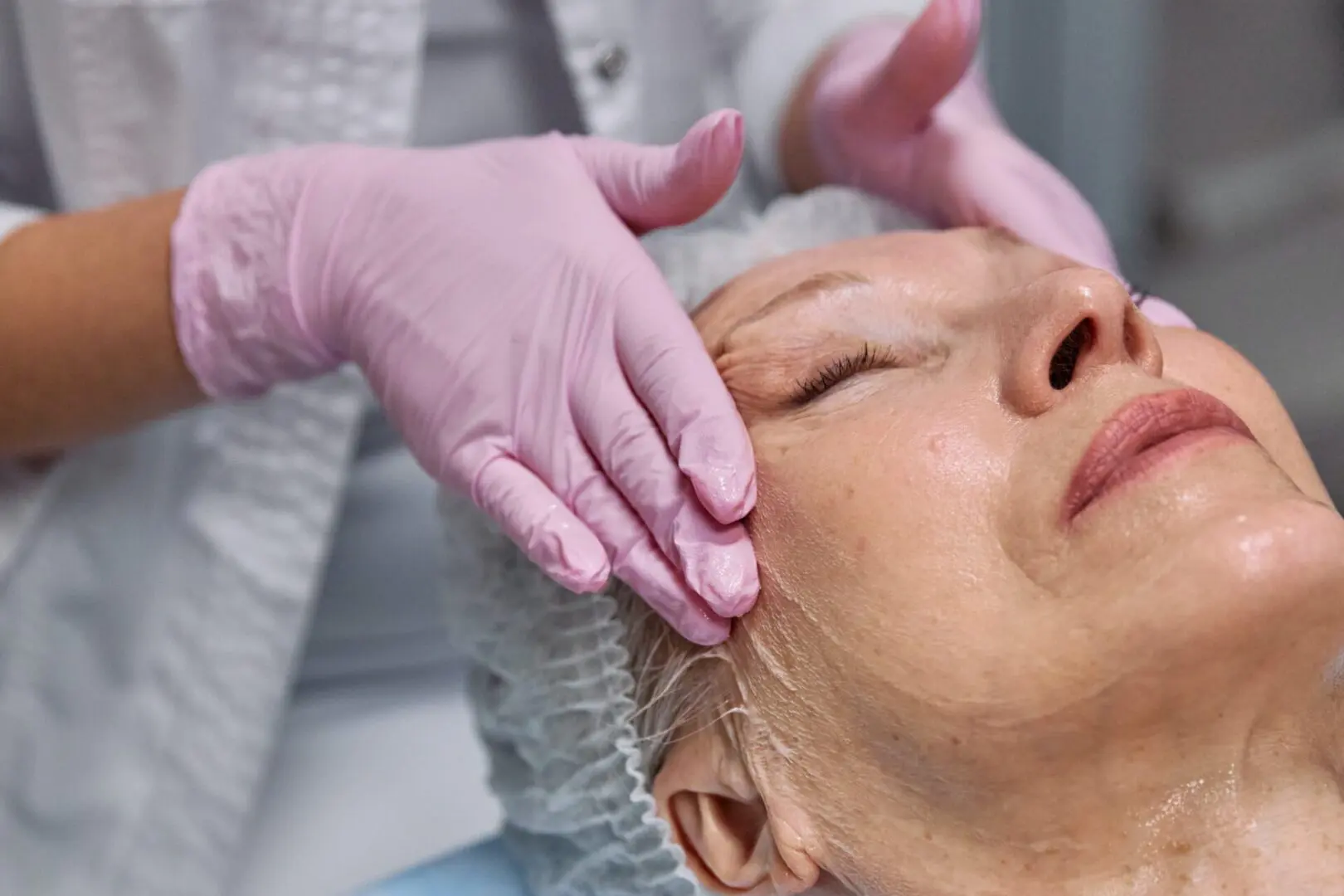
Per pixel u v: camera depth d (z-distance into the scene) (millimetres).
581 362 919
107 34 1121
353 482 1321
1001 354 770
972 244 918
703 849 871
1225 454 686
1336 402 1829
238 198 1047
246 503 1211
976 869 720
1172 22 2160
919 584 720
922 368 824
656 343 886
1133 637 651
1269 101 2232
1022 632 685
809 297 879
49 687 1202
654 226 1018
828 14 1393
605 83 1277
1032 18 2080
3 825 1213
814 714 773
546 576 913
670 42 1373
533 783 985
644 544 866
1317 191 2189
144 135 1176
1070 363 774
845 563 752
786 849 782
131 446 1186
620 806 895
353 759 1364
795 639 782
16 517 1146
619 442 885
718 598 788
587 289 929
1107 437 696
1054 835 694
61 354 1069
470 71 1306
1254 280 2141
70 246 1078
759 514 811
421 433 981
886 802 747
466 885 1070
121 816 1220
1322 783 690
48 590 1188
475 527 996
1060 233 1133
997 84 2117
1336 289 2059
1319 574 631
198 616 1211
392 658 1404
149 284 1049
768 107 1387
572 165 1006
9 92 1186
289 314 1034
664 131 1407
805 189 1363
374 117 1216
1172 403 705
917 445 750
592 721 896
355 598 1346
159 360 1068
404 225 1001
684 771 854
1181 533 655
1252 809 680
